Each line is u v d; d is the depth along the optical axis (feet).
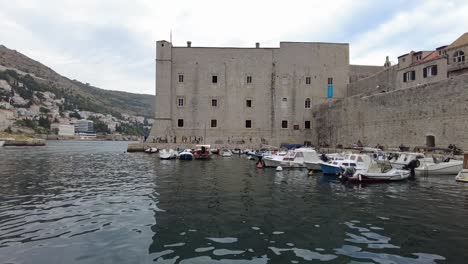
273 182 64.18
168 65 175.83
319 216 37.42
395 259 24.84
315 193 52.11
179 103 179.52
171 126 176.96
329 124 155.43
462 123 81.97
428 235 30.60
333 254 25.80
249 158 127.24
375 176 63.62
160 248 26.89
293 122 180.96
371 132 120.47
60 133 571.69
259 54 182.09
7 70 634.43
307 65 181.98
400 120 105.19
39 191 53.36
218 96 180.55
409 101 101.24
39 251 26.23
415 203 44.68
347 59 183.32
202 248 26.94
